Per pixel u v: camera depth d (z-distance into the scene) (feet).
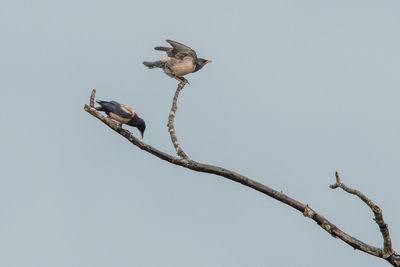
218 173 38.78
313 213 37.99
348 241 37.55
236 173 38.73
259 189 38.55
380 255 37.40
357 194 35.81
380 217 35.68
